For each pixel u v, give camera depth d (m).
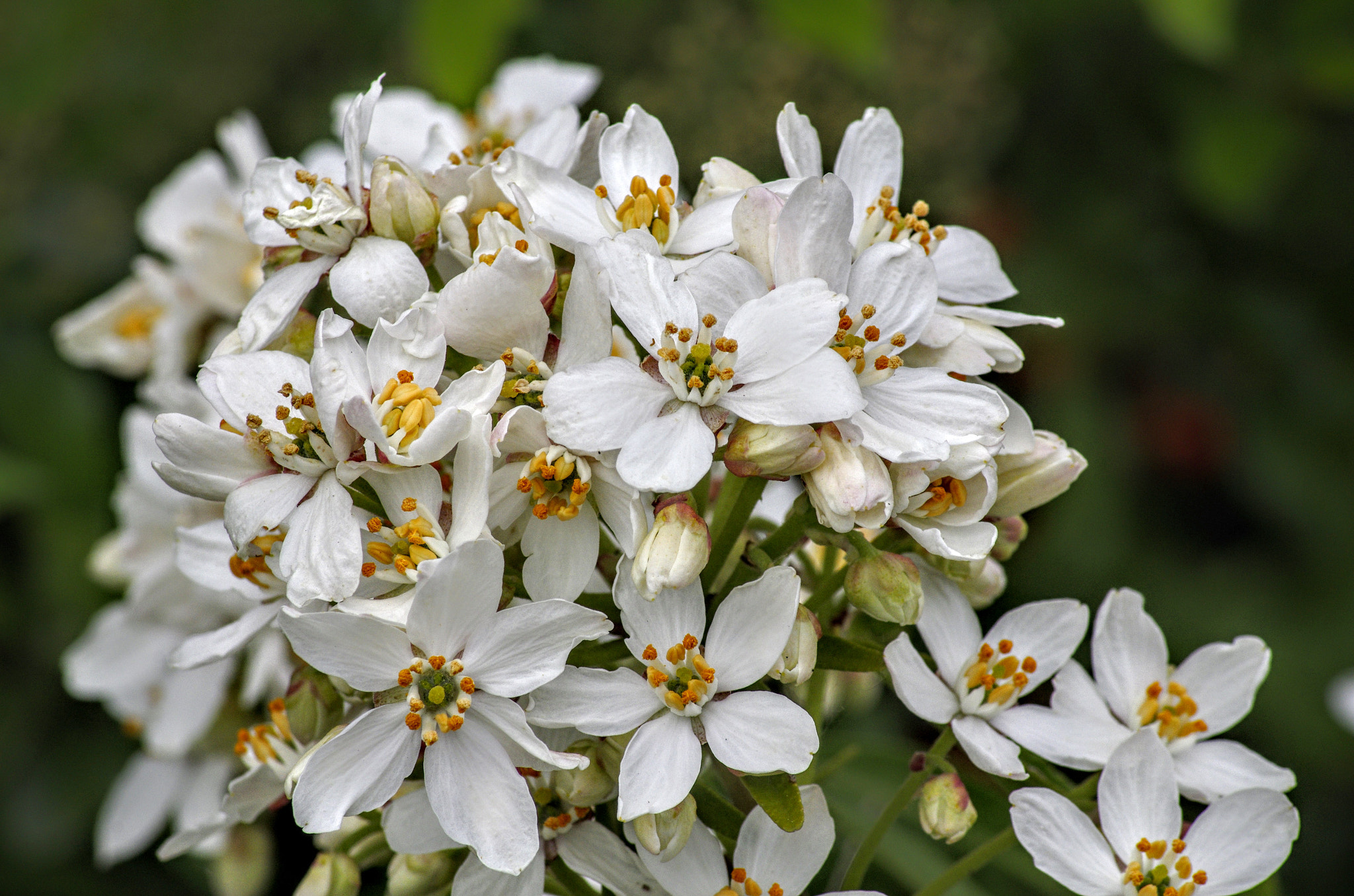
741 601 0.31
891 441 0.31
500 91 0.38
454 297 0.31
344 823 0.33
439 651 0.30
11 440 0.46
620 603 0.31
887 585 0.31
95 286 0.49
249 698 0.37
